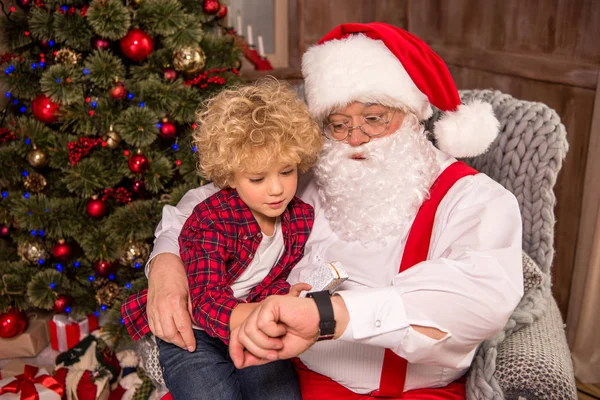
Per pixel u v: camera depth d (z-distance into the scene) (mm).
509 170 1452
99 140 1955
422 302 940
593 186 1940
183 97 1993
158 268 1210
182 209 1383
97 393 1856
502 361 1132
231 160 1055
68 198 2059
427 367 1158
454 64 2795
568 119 2092
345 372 1200
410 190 1224
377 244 1247
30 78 1996
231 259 1182
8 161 2039
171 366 1159
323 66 1271
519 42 2307
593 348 2070
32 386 1799
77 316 2252
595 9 1901
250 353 910
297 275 1316
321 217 1361
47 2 1948
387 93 1218
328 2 3227
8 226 2156
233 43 2193
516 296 986
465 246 1068
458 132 1246
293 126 1097
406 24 3168
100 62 1870
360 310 921
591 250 1955
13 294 2148
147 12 1936
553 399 1072
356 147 1276
